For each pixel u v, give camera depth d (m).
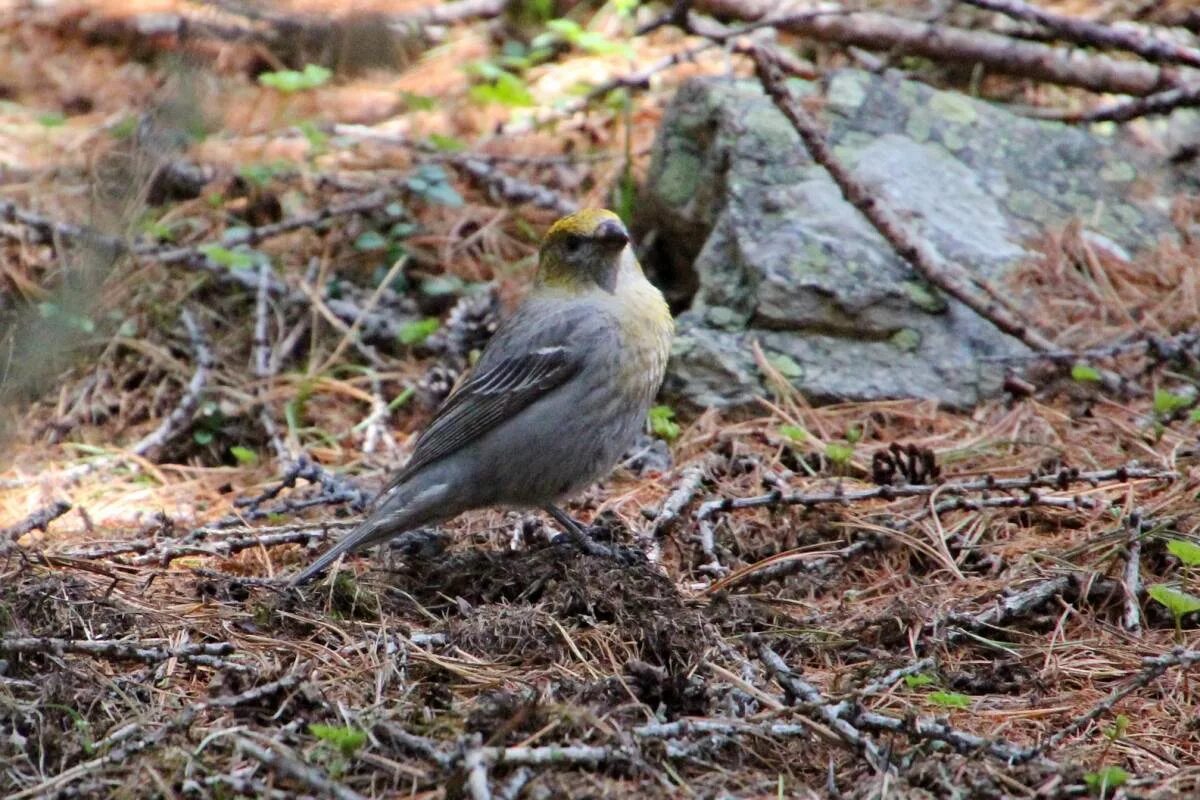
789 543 10.16
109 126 15.81
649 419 12.08
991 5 14.64
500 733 7.09
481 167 15.13
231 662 8.24
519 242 14.85
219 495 11.65
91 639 8.62
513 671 8.41
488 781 6.85
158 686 8.14
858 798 6.98
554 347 10.05
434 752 7.07
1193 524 9.70
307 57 14.49
